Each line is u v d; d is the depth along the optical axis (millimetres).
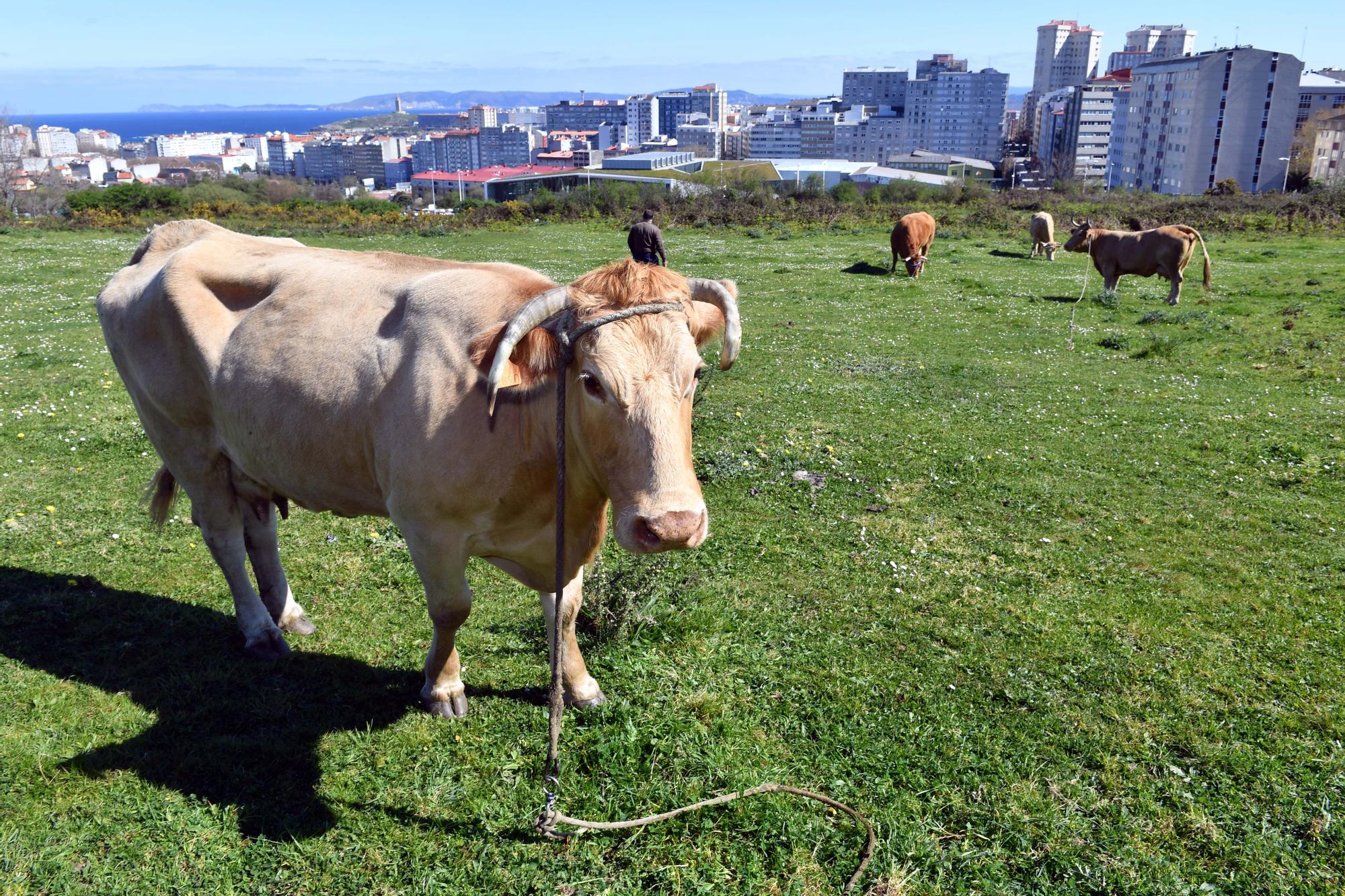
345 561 7328
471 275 4785
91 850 4191
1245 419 11641
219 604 6578
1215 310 19234
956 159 159875
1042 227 29328
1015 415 11875
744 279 23906
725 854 4277
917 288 22406
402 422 4504
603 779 4723
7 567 6957
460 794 4609
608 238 34906
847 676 5777
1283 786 4777
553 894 4016
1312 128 112125
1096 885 4145
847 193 49781
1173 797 4711
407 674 5719
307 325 4969
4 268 24297
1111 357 15273
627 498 3635
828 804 4570
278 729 5105
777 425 11234
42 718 5098
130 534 7703
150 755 4824
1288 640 6301
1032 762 4980
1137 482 9500
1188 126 117375
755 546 7816
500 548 4730
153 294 5395
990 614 6676
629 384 3605
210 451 5609
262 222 40688
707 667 5738
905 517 8555
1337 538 8047
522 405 4273
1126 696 5629
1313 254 28438
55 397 11852
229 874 4086
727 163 143375
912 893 4082
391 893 4023
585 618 6172
